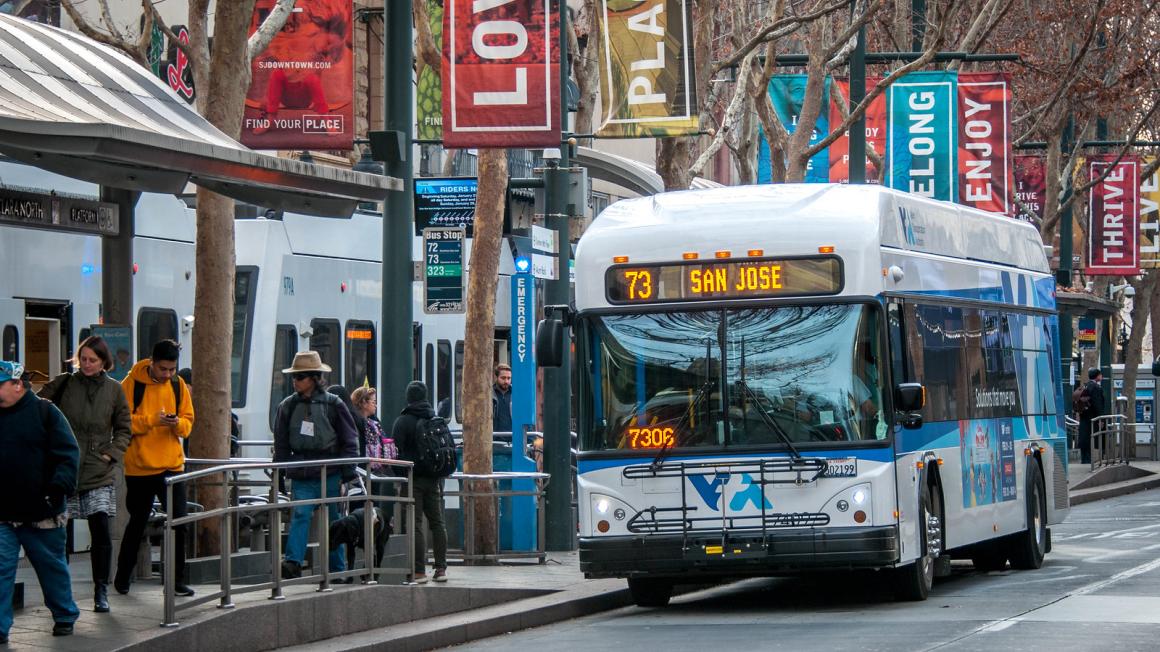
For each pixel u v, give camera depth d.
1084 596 34.94
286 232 50.91
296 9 40.19
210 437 35.34
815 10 58.38
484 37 39.00
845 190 35.66
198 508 32.91
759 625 31.80
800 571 34.09
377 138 37.16
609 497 34.28
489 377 44.78
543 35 38.91
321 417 31.20
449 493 42.19
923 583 35.47
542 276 43.22
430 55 49.28
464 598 34.03
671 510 34.00
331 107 40.34
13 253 39.94
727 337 34.25
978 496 39.91
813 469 33.53
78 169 27.72
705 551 33.66
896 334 34.88
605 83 46.44
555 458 45.72
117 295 32.44
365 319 55.81
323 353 52.84
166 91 30.69
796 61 65.25
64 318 41.94
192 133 29.08
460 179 50.88
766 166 73.62
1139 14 82.19
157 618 26.66
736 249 34.38
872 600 36.28
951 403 38.31
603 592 37.12
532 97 38.91
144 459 28.98
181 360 46.50
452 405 60.69
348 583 31.72
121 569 29.38
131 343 32.41
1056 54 83.75
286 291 50.47
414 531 35.44
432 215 51.12
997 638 27.91
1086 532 57.34
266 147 40.34
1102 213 89.94
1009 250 45.75
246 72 35.66
